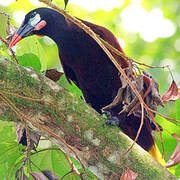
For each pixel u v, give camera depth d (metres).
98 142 5.26
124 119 7.07
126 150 5.25
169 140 7.14
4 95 5.01
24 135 6.01
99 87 7.06
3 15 6.07
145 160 5.27
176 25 14.95
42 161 6.46
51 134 4.87
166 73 12.80
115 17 13.85
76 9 12.87
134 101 5.16
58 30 6.69
